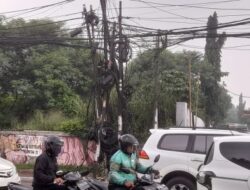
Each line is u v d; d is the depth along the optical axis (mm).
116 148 21016
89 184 7922
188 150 12242
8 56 35906
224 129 12641
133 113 25016
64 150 24562
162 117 27375
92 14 21484
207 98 50625
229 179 8781
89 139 22641
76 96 33250
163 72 34125
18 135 25656
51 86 33438
